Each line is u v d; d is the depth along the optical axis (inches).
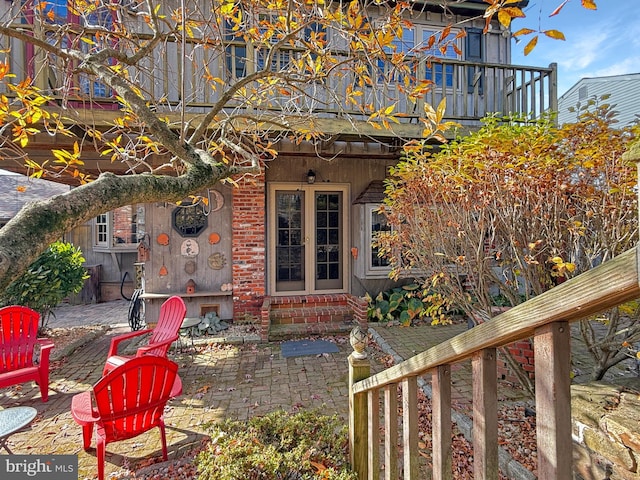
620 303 27.7
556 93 218.4
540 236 114.8
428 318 236.8
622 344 105.0
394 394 65.4
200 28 127.9
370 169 259.9
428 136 94.7
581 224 107.6
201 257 238.7
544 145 108.7
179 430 120.8
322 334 221.6
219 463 77.0
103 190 50.9
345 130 199.2
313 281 257.3
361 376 83.4
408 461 56.9
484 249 133.3
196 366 176.7
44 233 40.9
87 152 205.0
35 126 173.2
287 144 220.8
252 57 175.0
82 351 210.2
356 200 245.1
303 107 175.8
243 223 238.4
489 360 39.7
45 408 138.9
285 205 254.5
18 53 173.5
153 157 217.5
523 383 125.6
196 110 206.8
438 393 48.6
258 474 74.6
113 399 93.4
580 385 79.4
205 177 74.4
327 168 255.0
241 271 238.4
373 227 233.8
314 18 102.1
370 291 252.7
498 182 114.0
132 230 414.0
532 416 117.0
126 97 78.6
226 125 128.4
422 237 141.0
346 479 75.0
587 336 117.8
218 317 237.3
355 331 86.6
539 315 31.6
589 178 109.9
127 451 109.4
